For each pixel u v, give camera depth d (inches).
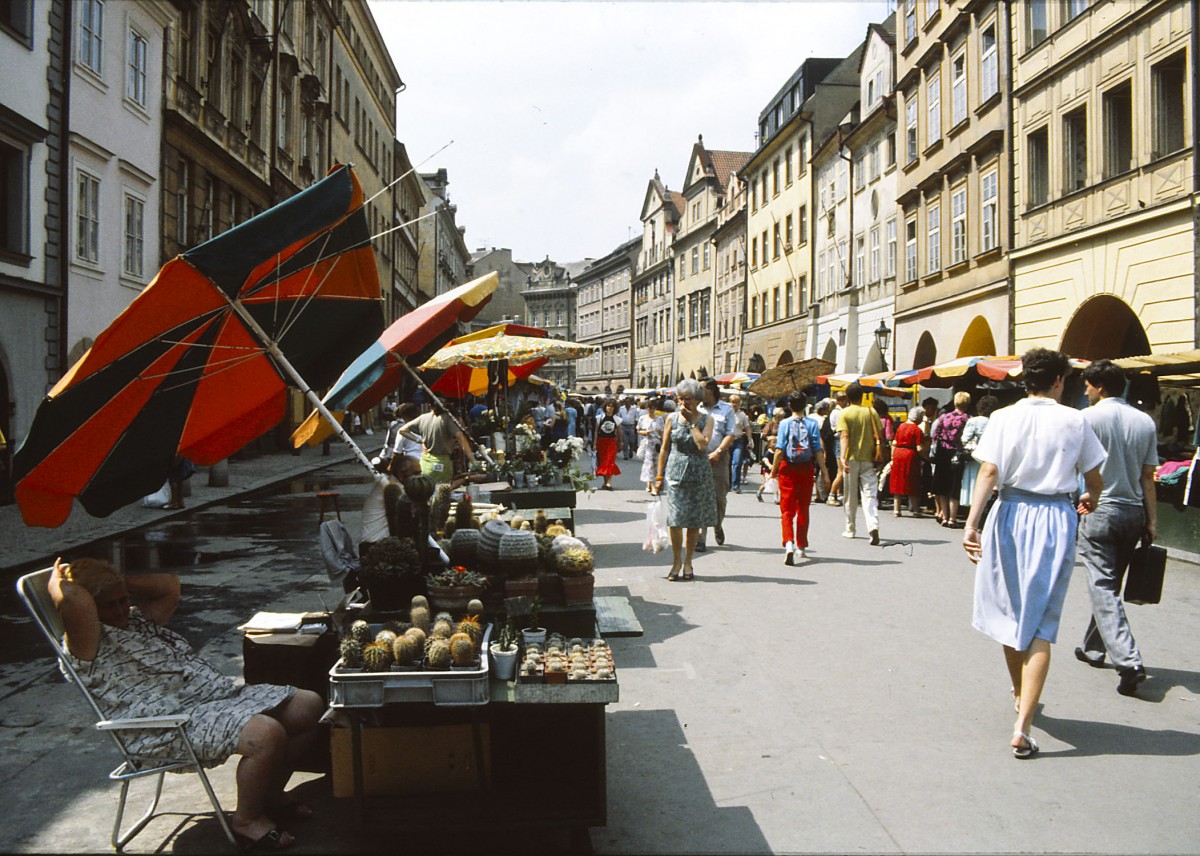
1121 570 230.1
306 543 472.7
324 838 152.4
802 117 1652.3
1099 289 737.0
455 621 179.2
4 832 155.4
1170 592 339.0
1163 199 655.1
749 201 2106.3
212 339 194.9
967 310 995.3
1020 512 191.2
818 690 226.1
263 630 179.9
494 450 474.3
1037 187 848.9
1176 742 191.3
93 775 179.9
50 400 161.2
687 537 366.0
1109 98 732.7
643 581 364.5
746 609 313.1
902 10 1214.3
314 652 174.6
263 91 1184.2
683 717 208.1
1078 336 781.3
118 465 187.0
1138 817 156.6
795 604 320.5
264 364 212.7
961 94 1020.5
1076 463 192.4
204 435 211.8
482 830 144.0
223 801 168.2
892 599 328.2
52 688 237.1
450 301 315.0
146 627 159.9
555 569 209.2
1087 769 177.3
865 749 188.2
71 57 699.4
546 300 5290.4
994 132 904.3
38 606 150.7
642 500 690.2
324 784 175.2
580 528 528.1
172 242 895.7
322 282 217.3
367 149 1934.1
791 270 1788.9
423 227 2947.8
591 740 155.9
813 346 1624.0
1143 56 677.3
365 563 184.9
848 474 477.7
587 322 4338.1
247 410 219.6
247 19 1085.1
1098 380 235.9
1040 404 194.7
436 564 202.8
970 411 629.3
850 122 1440.7
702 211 2613.2
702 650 262.1
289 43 1311.5
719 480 447.8
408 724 153.1
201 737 149.3
